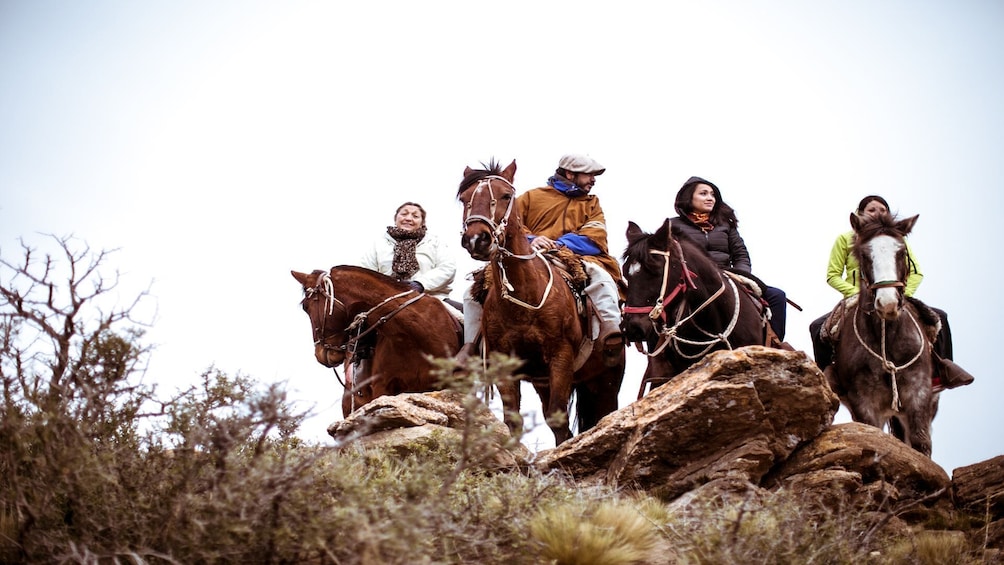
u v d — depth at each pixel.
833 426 9.56
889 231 11.08
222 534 6.10
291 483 6.20
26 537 6.16
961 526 9.02
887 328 10.98
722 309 11.36
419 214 13.84
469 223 10.74
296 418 6.63
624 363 12.50
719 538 7.11
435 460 8.23
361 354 12.88
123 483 6.50
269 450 7.09
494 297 11.03
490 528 7.06
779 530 7.29
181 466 6.55
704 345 11.41
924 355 11.07
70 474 6.37
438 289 13.40
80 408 6.70
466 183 11.30
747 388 8.97
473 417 6.61
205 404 6.96
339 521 6.19
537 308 10.90
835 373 11.75
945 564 7.97
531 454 8.52
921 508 9.24
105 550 6.17
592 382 12.38
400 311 12.44
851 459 9.19
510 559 6.89
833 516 8.35
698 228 12.73
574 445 9.57
